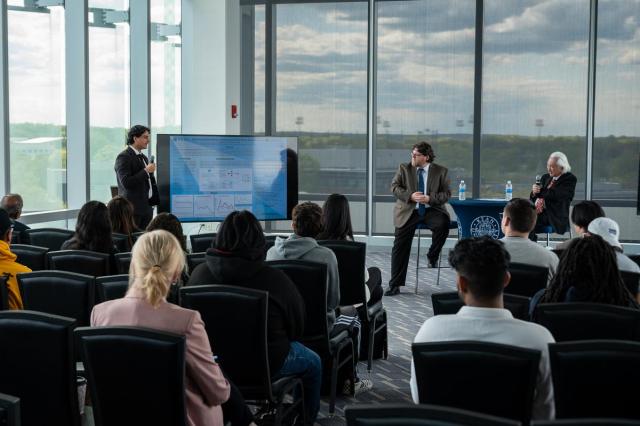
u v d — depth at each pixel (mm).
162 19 11672
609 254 3330
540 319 3109
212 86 11312
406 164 8930
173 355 2611
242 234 3506
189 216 8875
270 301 3521
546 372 2570
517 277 4270
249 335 3395
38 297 3840
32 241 6027
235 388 3254
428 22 12031
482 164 12000
